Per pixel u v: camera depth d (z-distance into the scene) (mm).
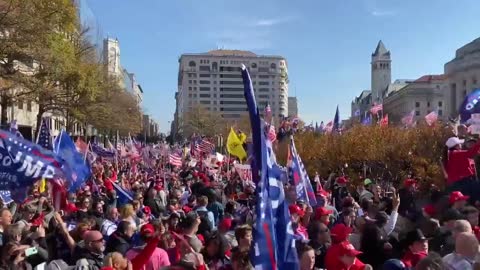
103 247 7445
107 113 44188
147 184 21531
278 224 5551
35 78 28297
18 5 21594
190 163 33219
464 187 11688
